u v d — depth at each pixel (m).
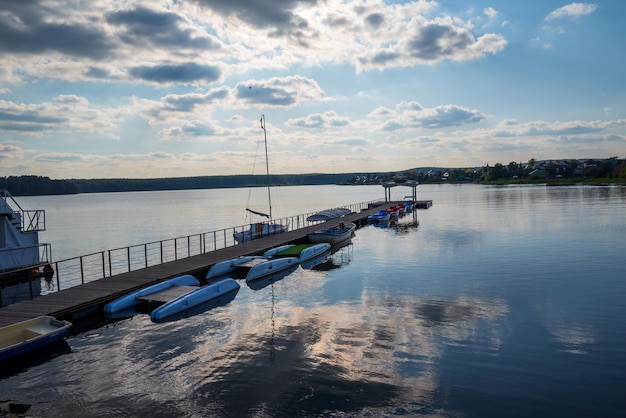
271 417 9.37
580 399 9.95
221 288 20.00
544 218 50.50
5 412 9.76
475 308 16.94
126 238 50.53
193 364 12.25
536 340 13.49
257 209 98.12
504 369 11.51
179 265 24.12
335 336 14.23
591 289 19.36
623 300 17.62
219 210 102.88
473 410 9.53
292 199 152.88
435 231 42.44
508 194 111.00
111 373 11.77
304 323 15.70
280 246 31.94
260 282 23.08
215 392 10.53
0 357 11.99
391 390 10.47
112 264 33.62
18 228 28.28
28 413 9.71
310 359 12.39
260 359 12.48
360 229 47.16
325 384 10.84
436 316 16.05
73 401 10.24
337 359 12.35
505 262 25.91
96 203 171.88
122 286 19.12
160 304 17.80
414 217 58.12
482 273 23.12
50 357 12.95
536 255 27.92
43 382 11.27
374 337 14.05
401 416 9.31
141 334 14.94
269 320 16.20
